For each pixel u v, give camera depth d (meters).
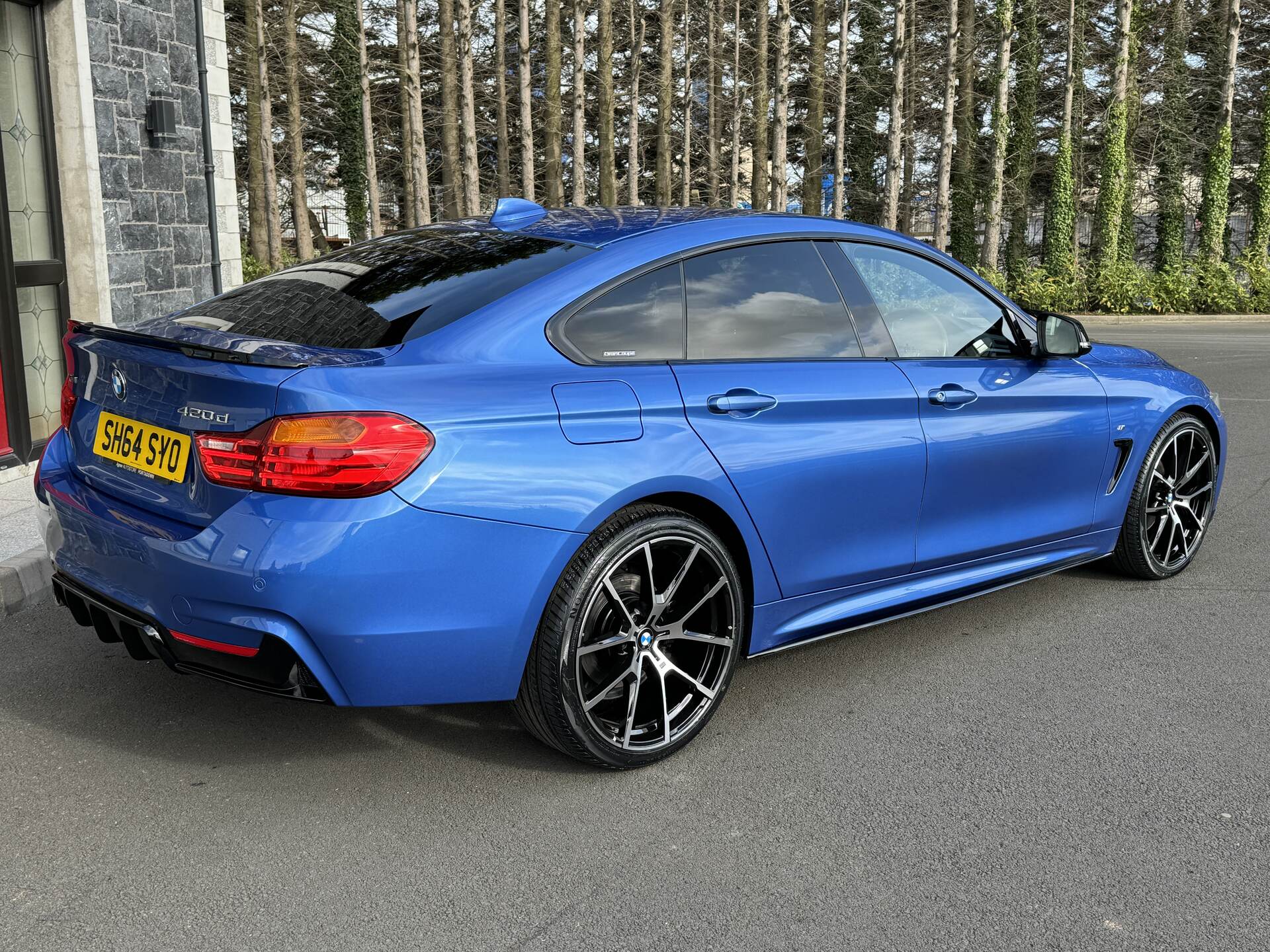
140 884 2.38
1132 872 2.47
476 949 2.17
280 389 2.42
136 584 2.61
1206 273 26.64
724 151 43.03
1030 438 3.86
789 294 3.32
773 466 3.08
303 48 36.00
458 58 34.22
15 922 2.23
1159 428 4.45
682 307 3.07
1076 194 37.03
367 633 2.46
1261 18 39.72
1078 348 3.92
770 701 3.43
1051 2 35.19
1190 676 3.65
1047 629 4.10
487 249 3.13
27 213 6.84
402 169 42.28
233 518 2.44
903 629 4.10
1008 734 3.20
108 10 7.39
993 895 2.37
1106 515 4.34
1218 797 2.82
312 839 2.58
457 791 2.82
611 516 2.78
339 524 2.40
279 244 30.98
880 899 2.36
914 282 3.70
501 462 2.57
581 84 28.86
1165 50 36.81
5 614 4.11
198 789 2.81
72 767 2.92
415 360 2.63
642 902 2.34
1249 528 5.57
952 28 27.44
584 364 2.83
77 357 3.08
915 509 3.53
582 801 2.78
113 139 7.49
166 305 8.13
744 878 2.44
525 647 2.68
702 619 3.10
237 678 2.57
